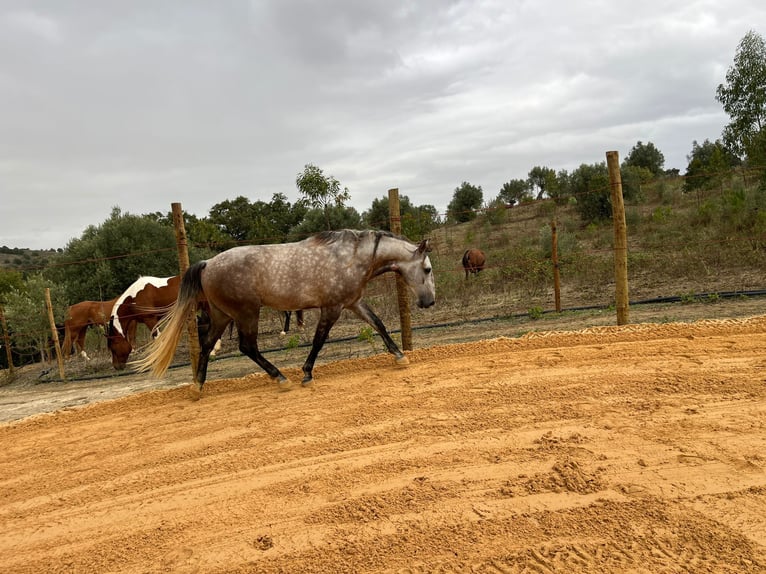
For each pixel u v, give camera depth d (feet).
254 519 12.23
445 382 20.88
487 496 12.09
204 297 23.62
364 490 12.97
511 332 31.53
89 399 27.43
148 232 60.85
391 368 24.09
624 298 27.78
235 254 22.67
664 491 11.66
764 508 10.76
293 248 23.16
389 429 16.74
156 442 18.10
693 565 9.25
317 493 13.12
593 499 11.59
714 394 16.96
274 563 10.40
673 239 55.26
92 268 57.72
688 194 84.07
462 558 9.96
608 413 16.24
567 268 49.49
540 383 19.48
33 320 40.45
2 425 21.94
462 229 100.01
